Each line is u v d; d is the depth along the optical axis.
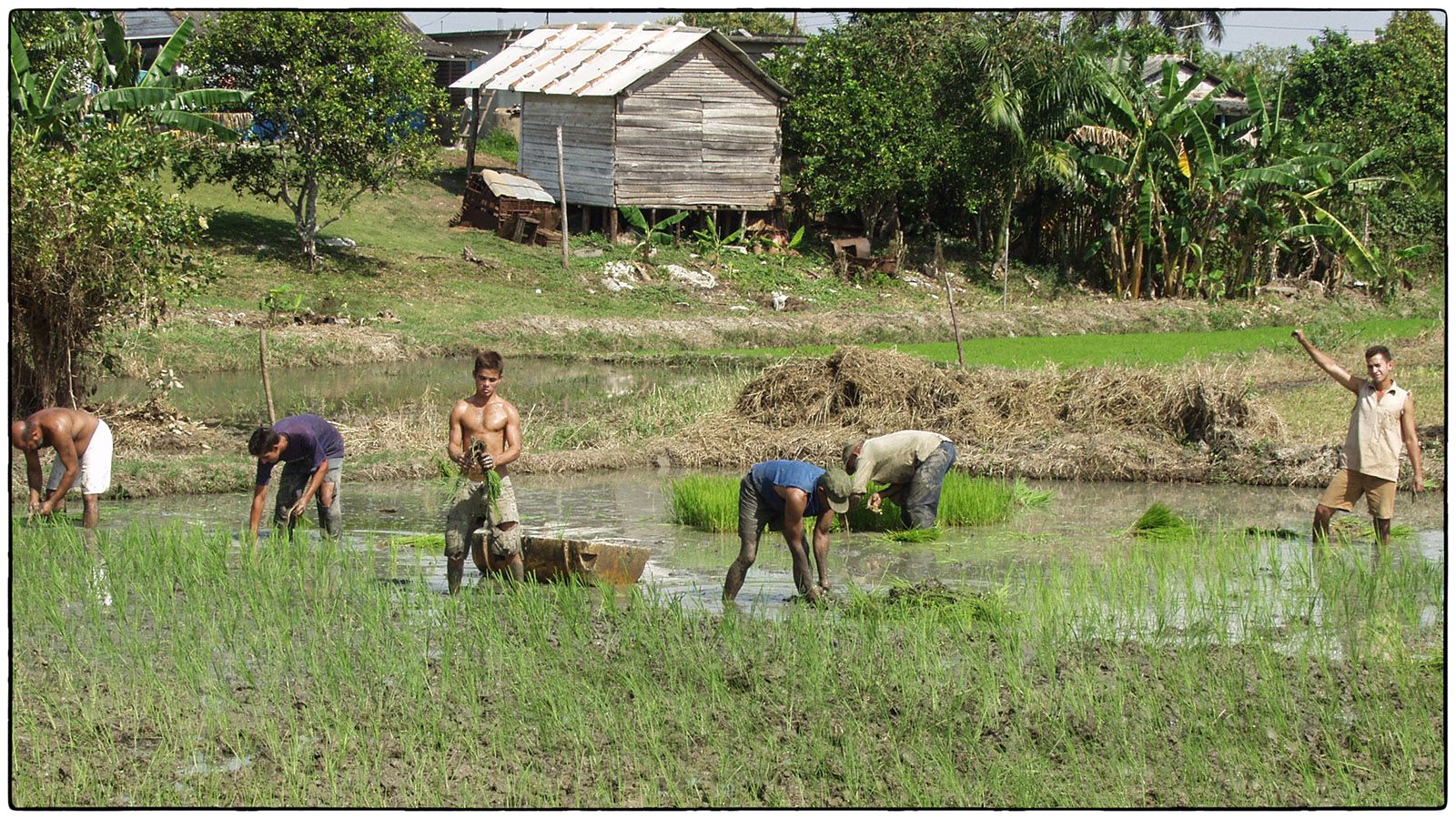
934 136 38.28
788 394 18.17
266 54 30.22
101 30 26.94
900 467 11.91
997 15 38.44
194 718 6.85
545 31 44.69
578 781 6.06
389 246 35.59
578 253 36.94
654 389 20.56
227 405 20.30
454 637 8.05
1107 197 38.41
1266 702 7.02
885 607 8.79
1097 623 8.65
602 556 9.97
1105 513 13.56
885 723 6.79
